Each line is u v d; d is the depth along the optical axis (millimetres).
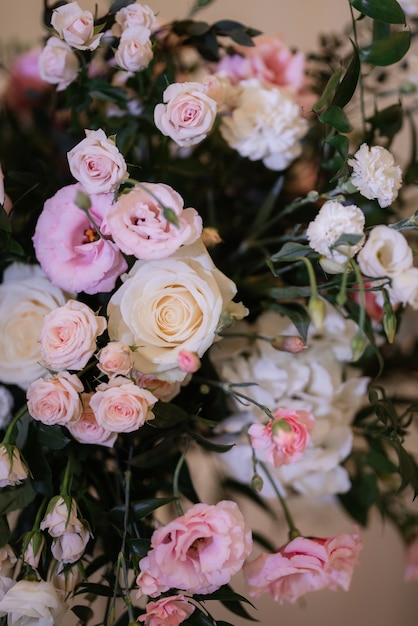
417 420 759
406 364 755
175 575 570
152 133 696
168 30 704
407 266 579
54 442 590
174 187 689
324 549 601
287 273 691
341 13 1031
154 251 558
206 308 580
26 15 958
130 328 581
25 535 592
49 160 733
